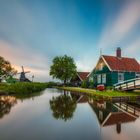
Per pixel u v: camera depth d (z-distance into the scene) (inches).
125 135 350.9
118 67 1578.5
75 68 2950.3
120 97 961.5
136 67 1672.0
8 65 2084.2
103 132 367.2
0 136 333.7
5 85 1518.2
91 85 1796.3
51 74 3034.0
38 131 366.6
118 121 468.1
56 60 3019.2
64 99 990.4
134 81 1099.9
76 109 650.2
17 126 401.4
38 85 1774.1
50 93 1455.5
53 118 487.2
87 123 439.5
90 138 331.6
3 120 454.3
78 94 1368.1
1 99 912.3
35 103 786.8
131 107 738.2
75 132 364.8
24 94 1279.5
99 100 973.2
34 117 494.6
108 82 1562.5
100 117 511.5
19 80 2667.3
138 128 401.1
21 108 641.6
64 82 2974.9
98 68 1740.9
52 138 327.3
